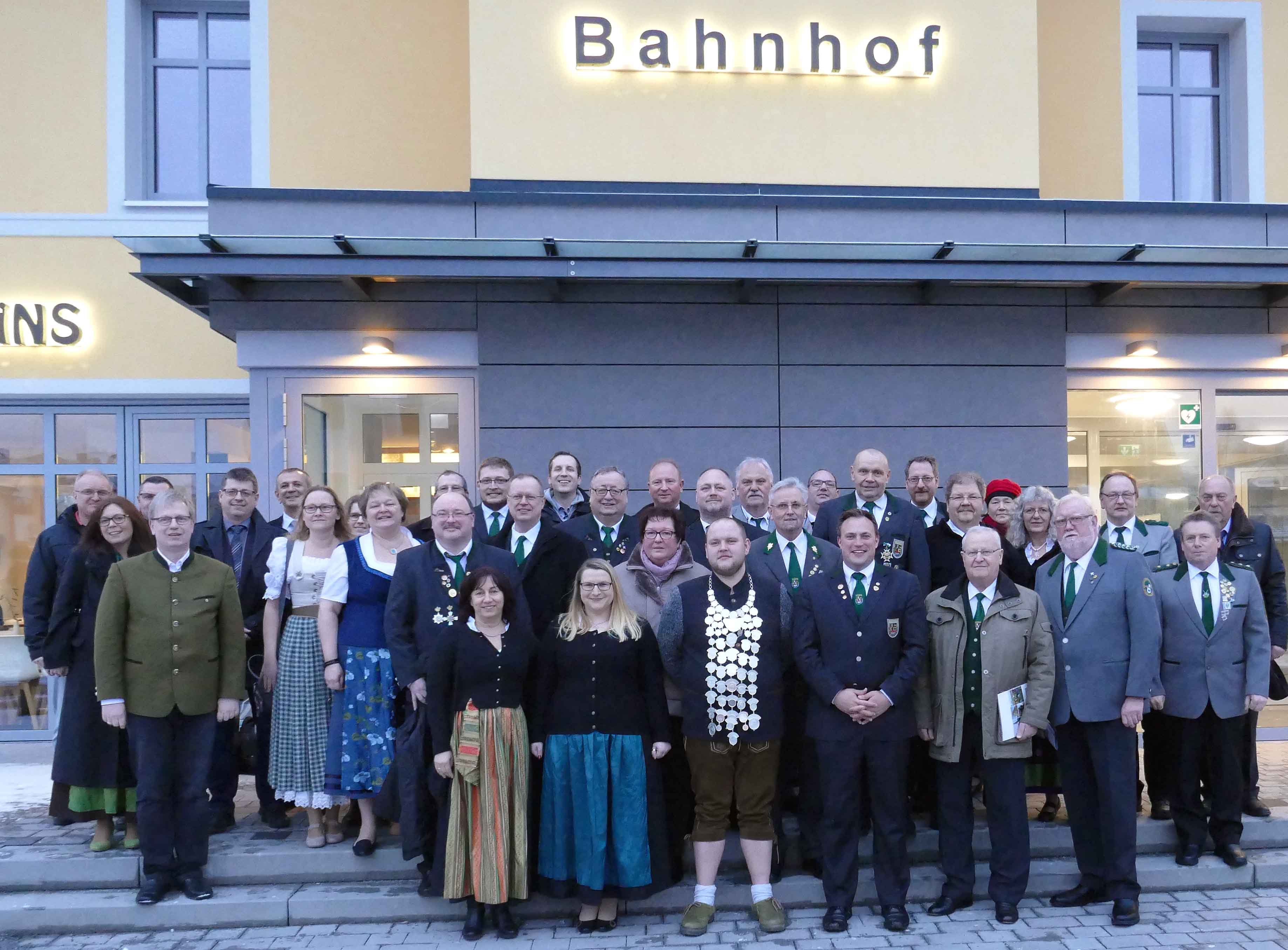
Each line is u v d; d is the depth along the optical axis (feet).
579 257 19.15
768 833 13.47
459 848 12.91
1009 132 21.86
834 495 18.29
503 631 13.24
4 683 23.50
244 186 25.02
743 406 21.26
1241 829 14.88
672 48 21.40
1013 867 13.51
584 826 12.98
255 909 13.80
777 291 21.35
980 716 13.48
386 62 24.39
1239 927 13.26
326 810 15.02
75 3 24.20
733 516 17.30
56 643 14.47
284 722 14.61
